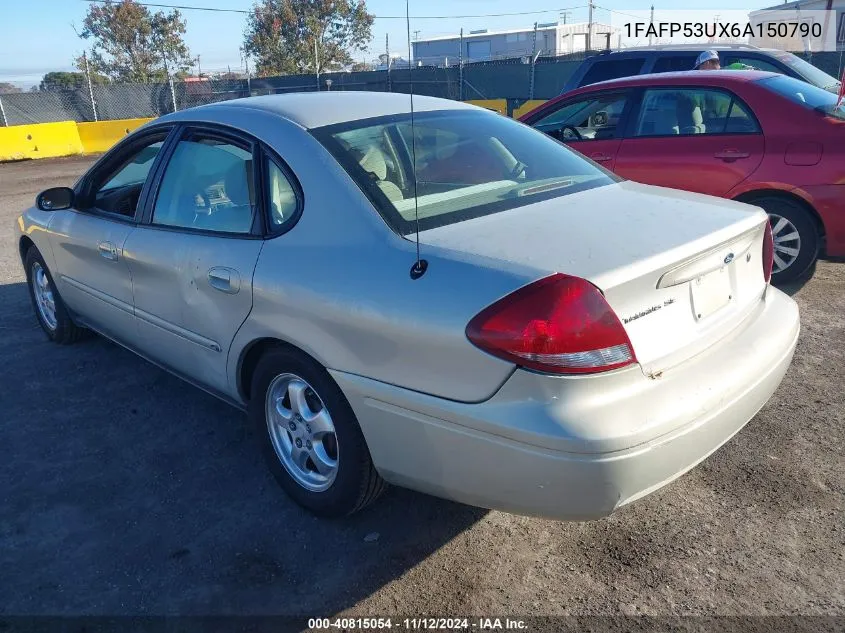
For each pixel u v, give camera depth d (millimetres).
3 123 20375
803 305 5293
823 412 3771
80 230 4211
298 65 33469
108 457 3580
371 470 2766
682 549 2793
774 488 3143
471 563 2766
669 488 3168
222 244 3150
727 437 2551
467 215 2752
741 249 2857
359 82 22578
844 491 3104
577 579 2660
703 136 5652
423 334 2359
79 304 4508
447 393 2350
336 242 2727
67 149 19391
